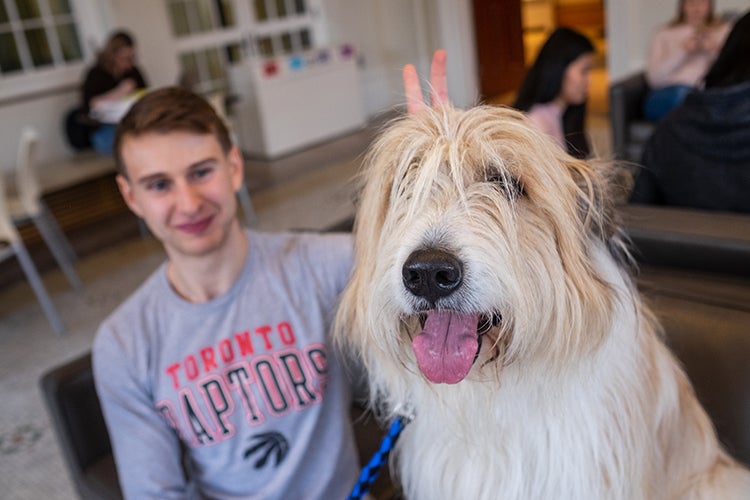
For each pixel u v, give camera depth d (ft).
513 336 3.62
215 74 24.21
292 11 25.94
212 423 4.35
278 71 22.79
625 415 3.95
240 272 4.50
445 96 4.35
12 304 13.76
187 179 4.18
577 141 9.71
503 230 3.63
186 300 4.44
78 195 16.88
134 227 17.07
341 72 24.75
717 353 4.59
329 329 4.68
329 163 21.07
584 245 3.85
